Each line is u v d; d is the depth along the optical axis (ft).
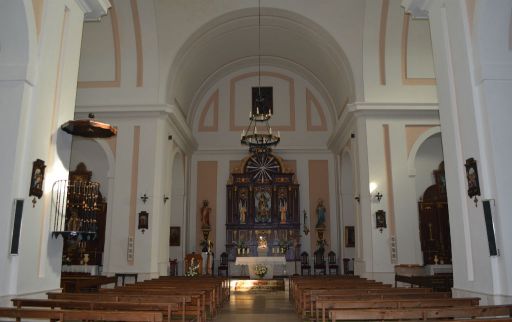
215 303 29.71
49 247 20.97
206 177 60.95
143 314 14.83
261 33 52.08
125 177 43.27
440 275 37.11
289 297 39.86
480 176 19.11
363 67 43.45
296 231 58.49
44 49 20.58
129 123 44.37
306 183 60.64
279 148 61.11
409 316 15.70
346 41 43.91
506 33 19.33
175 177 55.72
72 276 37.40
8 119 19.15
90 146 54.95
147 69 44.86
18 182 19.01
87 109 43.80
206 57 53.06
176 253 54.54
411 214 40.96
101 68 45.32
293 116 62.18
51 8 21.25
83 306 17.84
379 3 41.65
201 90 60.54
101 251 50.98
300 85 62.80
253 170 60.39
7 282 18.21
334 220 59.11
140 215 42.06
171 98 46.88
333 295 21.67
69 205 25.14
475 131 19.47
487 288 18.54
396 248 40.19
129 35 44.39
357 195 43.86
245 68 62.90
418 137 42.70
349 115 44.60
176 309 19.72
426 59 43.70
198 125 62.03
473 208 19.77
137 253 41.55
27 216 19.26
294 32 49.19
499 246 17.99
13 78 19.44
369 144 42.34
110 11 43.06
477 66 19.49
